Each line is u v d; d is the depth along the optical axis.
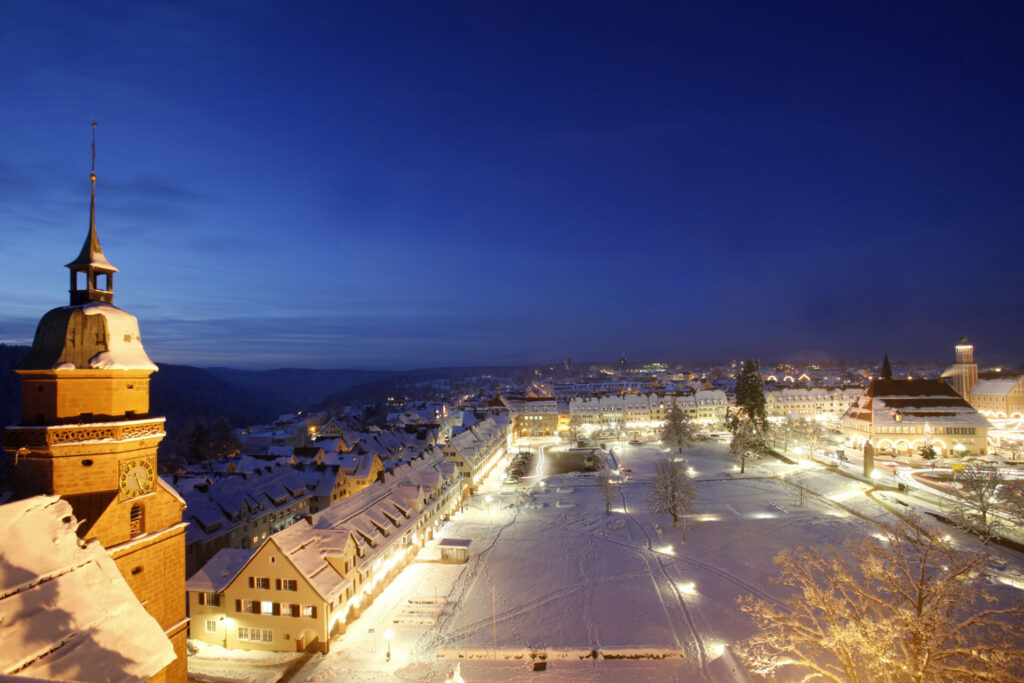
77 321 31.78
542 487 113.69
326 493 94.94
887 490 98.12
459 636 50.84
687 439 150.00
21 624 20.73
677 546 73.88
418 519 73.12
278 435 193.00
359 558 57.38
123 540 31.83
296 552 50.66
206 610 50.56
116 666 22.27
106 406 32.00
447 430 179.88
